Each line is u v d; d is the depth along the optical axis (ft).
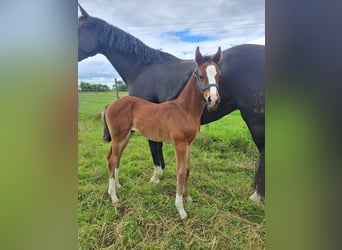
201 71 3.77
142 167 4.05
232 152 3.79
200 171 3.89
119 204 4.09
